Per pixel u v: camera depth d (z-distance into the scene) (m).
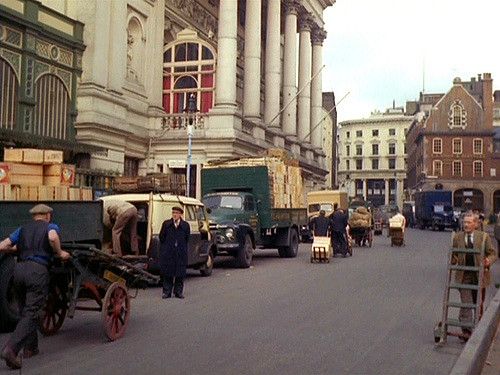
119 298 8.80
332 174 92.38
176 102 33.62
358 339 8.84
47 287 7.53
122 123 28.17
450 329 9.69
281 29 51.66
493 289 14.39
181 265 12.51
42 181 10.60
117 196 14.24
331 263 20.94
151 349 8.10
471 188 80.19
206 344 8.41
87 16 26.73
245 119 34.44
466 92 81.50
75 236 10.19
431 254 25.30
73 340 8.65
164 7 33.84
